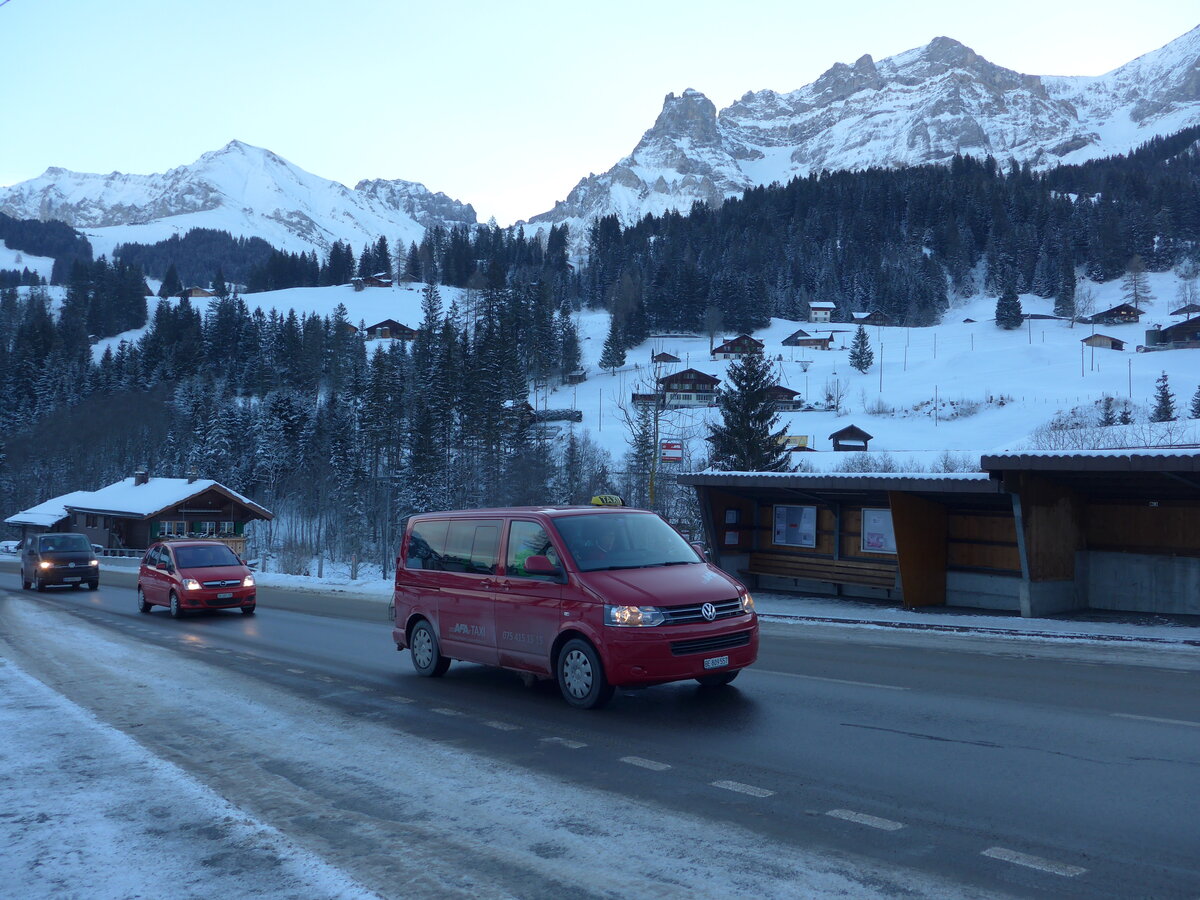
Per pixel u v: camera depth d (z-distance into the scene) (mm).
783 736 7637
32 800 6027
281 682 10891
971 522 18797
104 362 149250
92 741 7672
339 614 20688
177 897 4449
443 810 5781
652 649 8359
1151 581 16547
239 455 102688
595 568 9125
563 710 8930
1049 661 11656
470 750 7375
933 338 184125
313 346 156875
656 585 8758
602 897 4363
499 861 4859
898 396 129000
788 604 19969
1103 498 17219
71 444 111062
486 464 77938
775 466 38500
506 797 6051
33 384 135250
